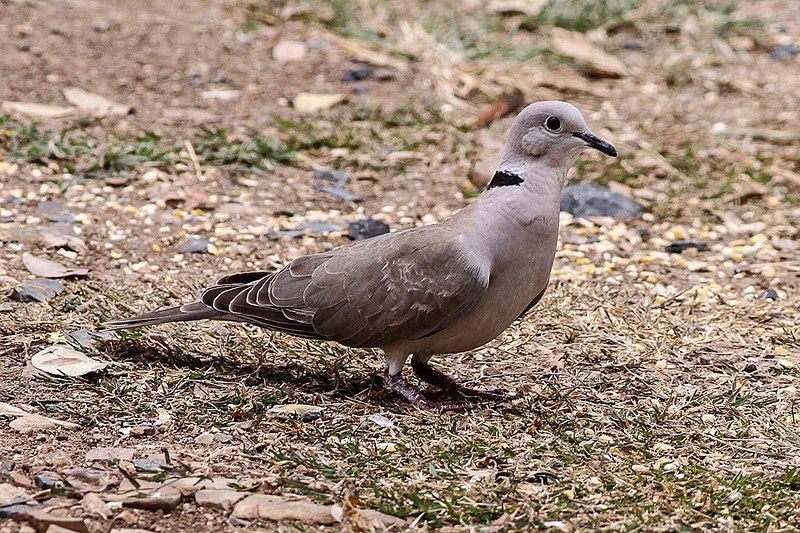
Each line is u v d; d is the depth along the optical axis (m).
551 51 20.16
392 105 17.77
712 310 11.83
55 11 19.66
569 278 12.56
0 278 11.34
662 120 17.98
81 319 10.59
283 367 9.91
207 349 10.12
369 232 13.46
